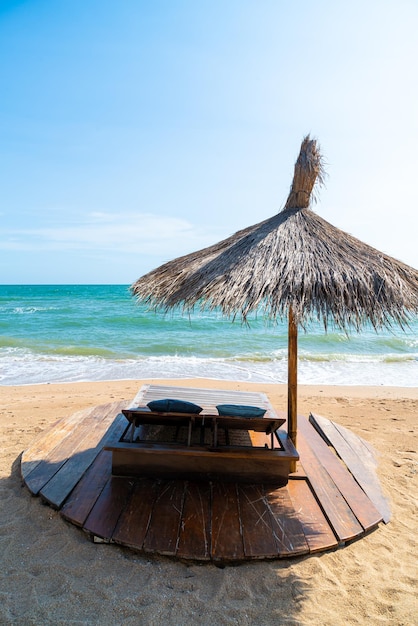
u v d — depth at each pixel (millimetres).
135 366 11922
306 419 5457
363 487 3764
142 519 2986
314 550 2844
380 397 8781
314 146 4180
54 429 4770
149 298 3953
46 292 64500
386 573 2779
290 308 2967
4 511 3289
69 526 3059
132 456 3529
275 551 2768
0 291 68438
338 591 2574
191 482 3494
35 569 2639
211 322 22312
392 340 17750
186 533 2863
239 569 2695
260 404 4367
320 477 3773
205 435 4227
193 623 2268
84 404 7184
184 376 10781
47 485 3477
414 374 11828
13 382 9664
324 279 2949
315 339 17453
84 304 36625
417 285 3387
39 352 13719
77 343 15719
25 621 2232
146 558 2758
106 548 2832
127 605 2365
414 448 5258
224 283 3113
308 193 4184
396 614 2416
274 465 3527
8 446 4832
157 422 3670
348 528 3092
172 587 2527
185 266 3971
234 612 2355
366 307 2891
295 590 2553
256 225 4266
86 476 3596
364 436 5750
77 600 2396
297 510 3227
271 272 3064
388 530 3283
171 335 18266
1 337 16781
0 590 2455
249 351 14828
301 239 3543
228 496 3326
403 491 3975
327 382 10617
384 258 3564
